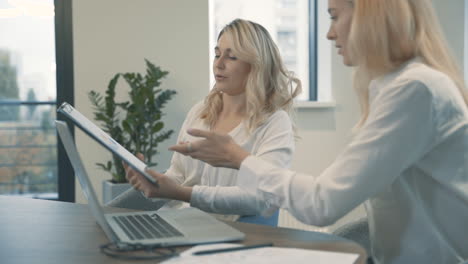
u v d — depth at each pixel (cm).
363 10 106
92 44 342
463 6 403
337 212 99
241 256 85
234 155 111
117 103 324
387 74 108
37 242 99
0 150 390
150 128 318
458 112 103
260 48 181
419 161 106
